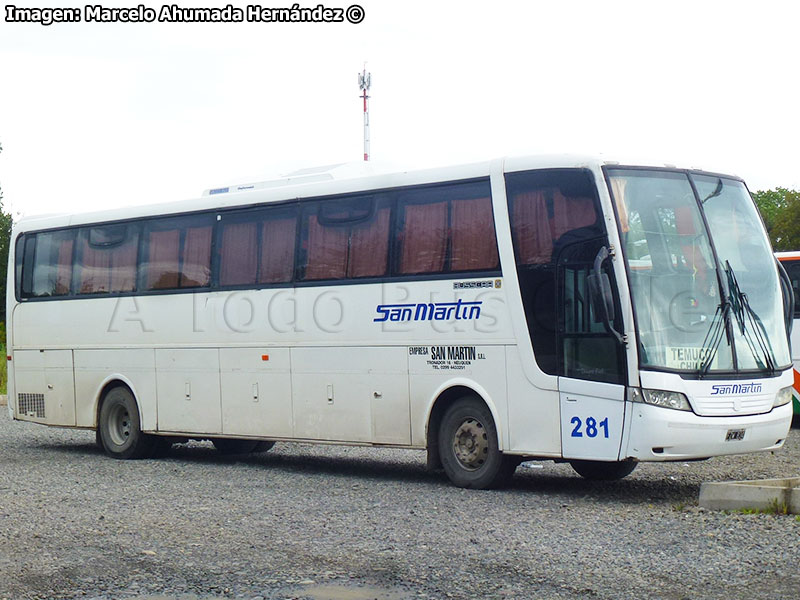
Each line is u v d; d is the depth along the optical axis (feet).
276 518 38.14
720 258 43.14
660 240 42.16
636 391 40.29
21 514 39.73
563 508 39.52
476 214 45.60
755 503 36.78
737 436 41.29
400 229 48.26
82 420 63.31
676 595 26.09
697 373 40.86
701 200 43.83
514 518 37.32
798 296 76.59
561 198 42.93
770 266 44.91
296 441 52.31
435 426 47.14
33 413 66.23
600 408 41.29
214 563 30.68
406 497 42.98
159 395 58.95
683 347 41.06
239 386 54.85
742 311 42.88
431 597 26.40
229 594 27.17
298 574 29.12
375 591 27.09
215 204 56.54
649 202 42.50
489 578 28.19
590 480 48.96
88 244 63.41
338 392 50.37
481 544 32.65
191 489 46.62
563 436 42.39
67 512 40.14
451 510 39.40
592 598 25.95
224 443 63.93
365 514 38.75
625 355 40.60
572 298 42.32
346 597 26.61
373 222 49.34
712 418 40.70
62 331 64.34
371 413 49.01
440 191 46.93
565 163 42.96
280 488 46.60
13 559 31.55
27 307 66.59
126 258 61.11
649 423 39.99
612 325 40.70
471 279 45.47
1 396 103.55
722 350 41.73
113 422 61.72
